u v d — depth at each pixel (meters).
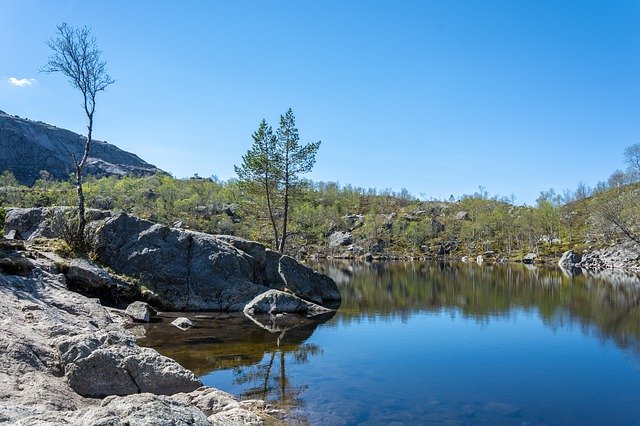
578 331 27.86
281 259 36.97
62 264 24.89
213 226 117.50
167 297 29.31
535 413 14.14
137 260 29.67
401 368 18.78
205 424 8.79
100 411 7.96
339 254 147.12
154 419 7.82
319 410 13.51
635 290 51.66
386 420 13.02
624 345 24.08
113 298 26.36
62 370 12.27
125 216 31.28
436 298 43.28
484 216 161.00
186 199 143.88
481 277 70.00
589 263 106.44
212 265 31.06
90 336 13.23
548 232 143.25
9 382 10.62
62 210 33.53
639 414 14.19
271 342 22.33
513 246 146.12
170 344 20.42
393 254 147.88
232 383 15.73
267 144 50.38
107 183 161.25
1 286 18.11
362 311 34.34
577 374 18.64
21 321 14.80
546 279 67.31
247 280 32.34
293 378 16.64
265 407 13.39
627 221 86.38
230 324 26.05
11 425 6.89
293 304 31.62
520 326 29.48
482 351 22.30
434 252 149.00
